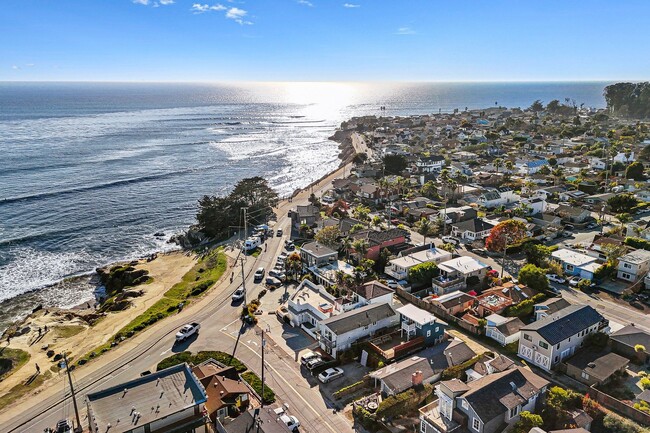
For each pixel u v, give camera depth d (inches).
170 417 1791.3
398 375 2116.1
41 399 2188.7
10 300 3673.7
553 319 2418.8
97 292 3838.6
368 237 3929.6
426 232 4168.3
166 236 5103.3
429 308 2938.0
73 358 2571.4
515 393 1882.4
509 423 1830.7
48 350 2733.8
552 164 7268.7
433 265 3307.1
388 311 2701.8
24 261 4379.9
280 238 4490.7
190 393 1903.3
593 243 3922.2
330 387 2203.5
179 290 3491.6
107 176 7593.5
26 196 6284.5
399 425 1920.5
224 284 3464.6
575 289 3193.9
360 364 2397.9
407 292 3142.2
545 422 1867.6
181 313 3016.7
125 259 4475.9
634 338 2375.7
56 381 2336.4
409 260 3464.6
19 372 2465.6
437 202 5565.9
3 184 6855.3
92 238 4975.4
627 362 2218.3
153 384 1951.3
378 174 7091.5
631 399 2033.7
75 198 6323.8
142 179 7475.4
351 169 7834.6
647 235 3900.1
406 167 7391.7
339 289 3078.2
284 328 2783.0
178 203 6274.6
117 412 1774.1
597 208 5039.4
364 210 4852.4
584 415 1862.7
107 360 2487.7
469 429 1817.2
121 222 5487.2
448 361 2276.1
